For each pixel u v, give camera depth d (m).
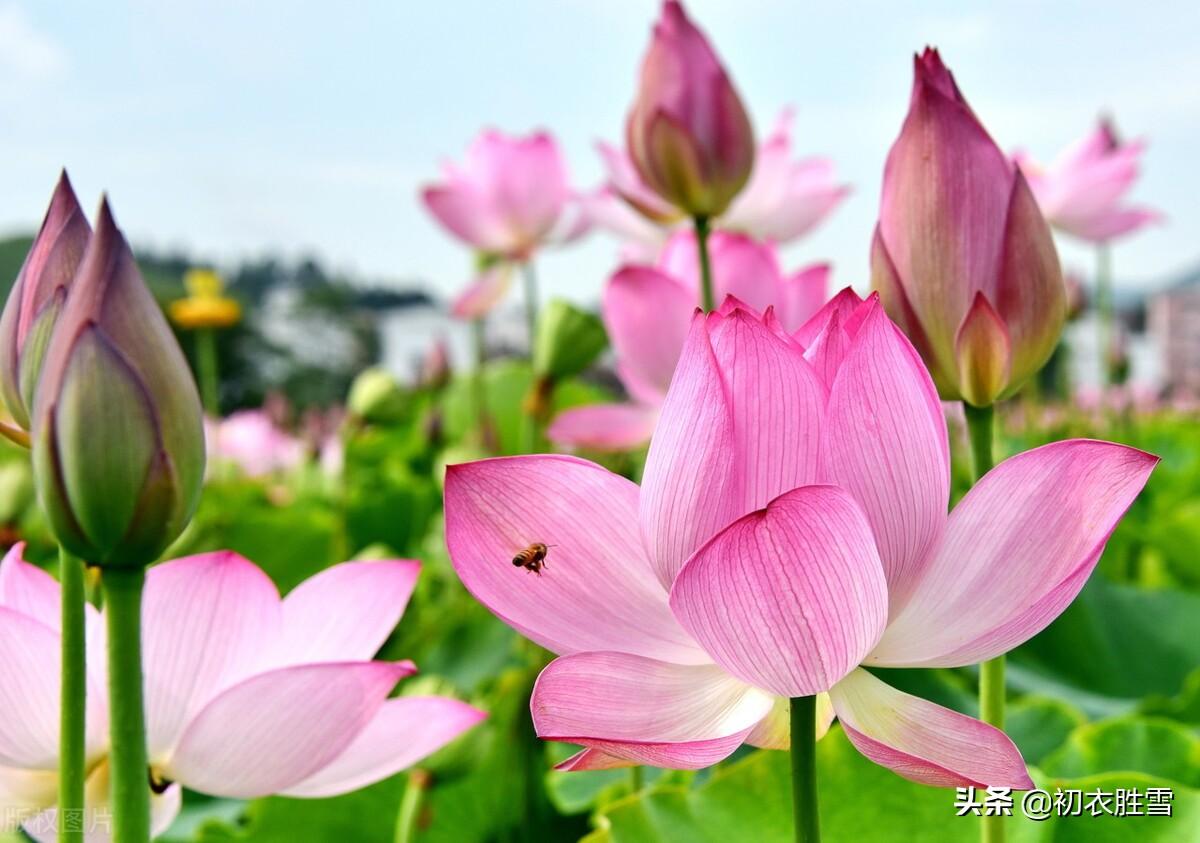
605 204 1.25
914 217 0.47
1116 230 1.56
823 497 0.32
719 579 0.33
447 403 2.02
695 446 0.35
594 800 0.83
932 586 0.36
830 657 0.34
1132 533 1.41
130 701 0.34
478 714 0.49
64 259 0.38
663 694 0.37
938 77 0.47
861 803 0.55
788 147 1.18
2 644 0.41
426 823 0.68
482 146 1.46
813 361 0.37
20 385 0.38
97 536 0.33
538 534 0.38
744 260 0.88
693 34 0.83
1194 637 1.06
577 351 1.24
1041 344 0.46
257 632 0.47
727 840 0.56
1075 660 1.06
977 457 0.49
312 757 0.44
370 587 0.48
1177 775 0.63
